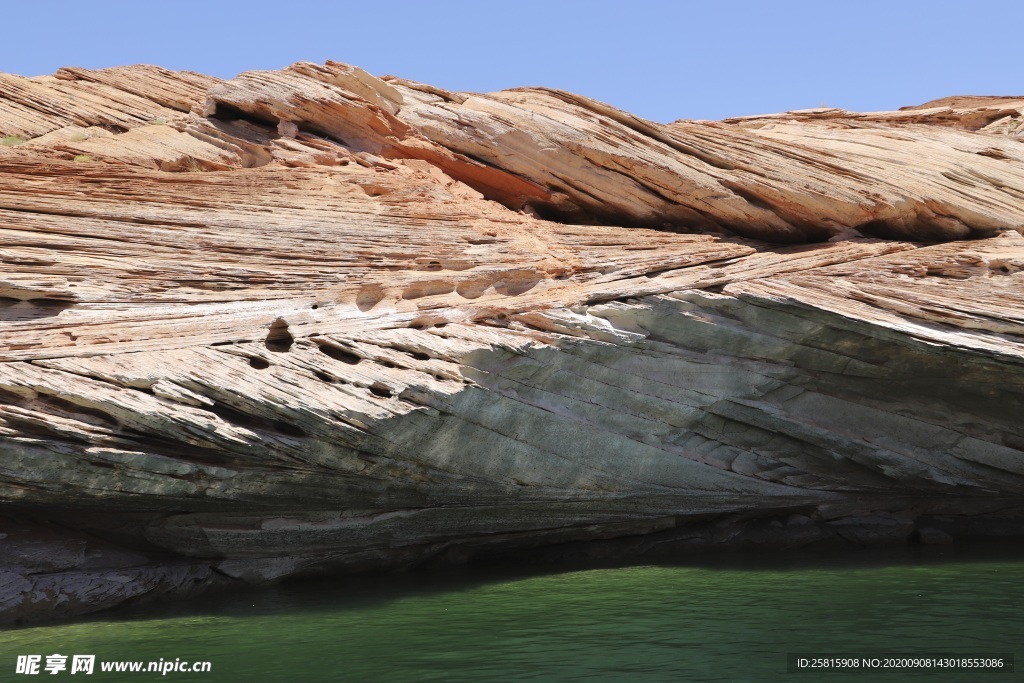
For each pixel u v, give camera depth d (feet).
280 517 54.49
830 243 66.13
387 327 54.13
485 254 59.11
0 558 48.47
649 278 60.59
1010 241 66.03
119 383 47.14
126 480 47.32
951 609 47.98
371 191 62.64
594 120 67.97
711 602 50.55
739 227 67.41
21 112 65.05
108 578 50.24
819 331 59.93
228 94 67.46
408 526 58.03
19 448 44.45
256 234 56.24
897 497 68.18
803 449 64.03
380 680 38.32
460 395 52.80
